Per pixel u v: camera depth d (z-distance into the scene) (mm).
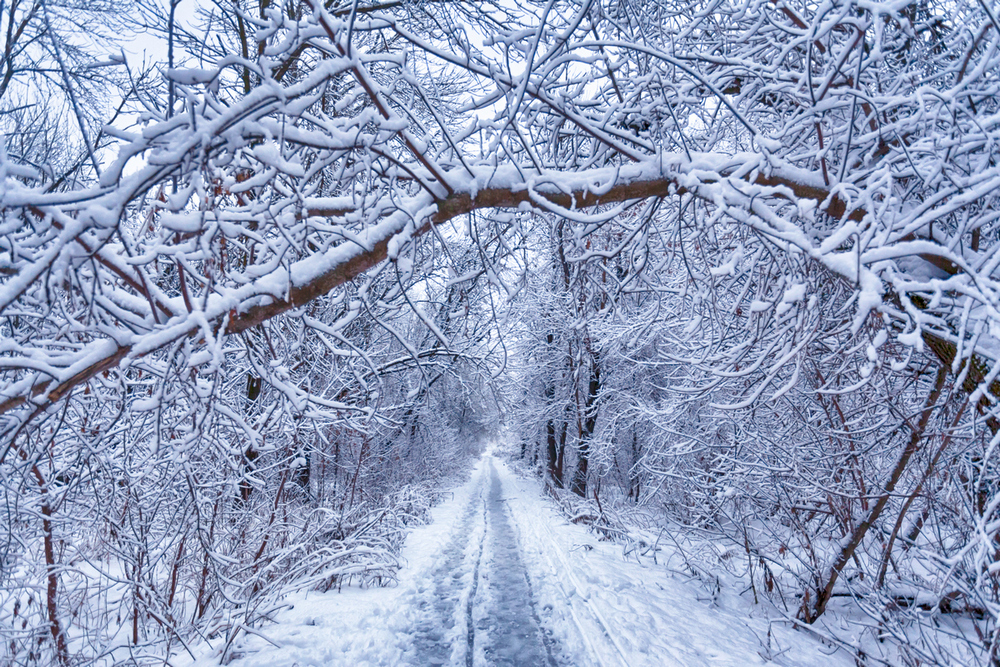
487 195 3250
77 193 2078
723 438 7297
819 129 3615
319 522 8039
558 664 5449
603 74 4035
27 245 2266
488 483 28109
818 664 5520
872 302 2797
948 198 3658
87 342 3451
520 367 18453
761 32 4301
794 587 7605
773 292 4195
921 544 5582
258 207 3180
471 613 6902
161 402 2533
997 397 3215
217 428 4141
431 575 8625
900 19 2873
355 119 2787
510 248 4211
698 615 6781
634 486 13898
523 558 9953
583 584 7938
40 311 3266
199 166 2209
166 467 5020
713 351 4164
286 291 2916
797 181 3484
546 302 12148
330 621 6121
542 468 26047
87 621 5375
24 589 4734
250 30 6043
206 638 5453
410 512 12938
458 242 5074
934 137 3326
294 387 3346
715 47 4180
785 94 4109
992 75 3836
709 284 3801
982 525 2861
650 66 3959
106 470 4160
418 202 3184
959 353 2676
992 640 3285
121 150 2092
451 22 3072
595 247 5223
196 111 2340
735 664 5289
